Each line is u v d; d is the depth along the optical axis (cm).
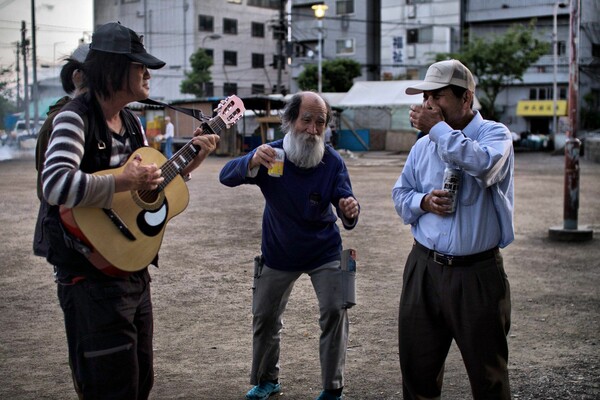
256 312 414
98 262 285
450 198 315
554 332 550
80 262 288
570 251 891
